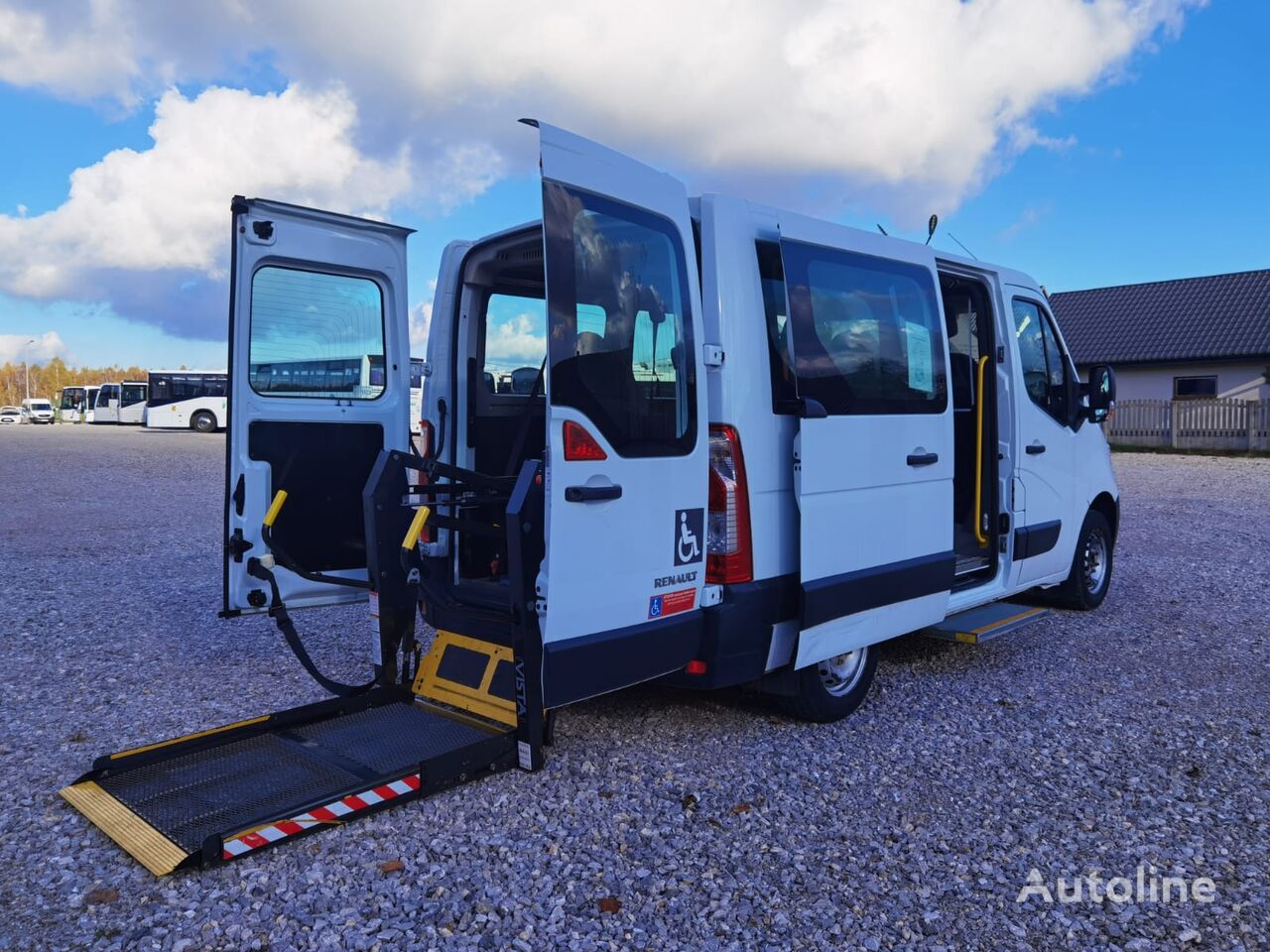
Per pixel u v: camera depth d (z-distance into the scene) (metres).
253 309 4.78
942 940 2.90
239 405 4.73
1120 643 6.43
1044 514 6.50
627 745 4.41
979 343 6.15
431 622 4.64
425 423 5.27
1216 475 18.81
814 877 3.26
